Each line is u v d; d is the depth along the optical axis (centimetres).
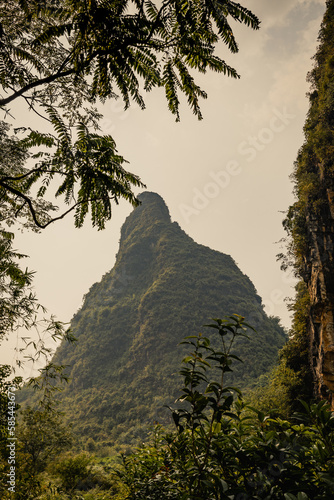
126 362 10675
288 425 164
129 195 292
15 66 321
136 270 13650
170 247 13250
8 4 356
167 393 8262
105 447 5769
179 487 179
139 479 214
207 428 185
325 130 1850
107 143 283
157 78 245
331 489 128
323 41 2162
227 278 12062
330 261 1675
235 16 203
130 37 215
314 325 1675
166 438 206
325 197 1827
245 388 6581
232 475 162
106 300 13288
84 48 223
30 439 1137
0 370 500
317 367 1662
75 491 1320
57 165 278
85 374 10806
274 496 139
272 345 9269
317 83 2258
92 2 197
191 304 10800
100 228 296
